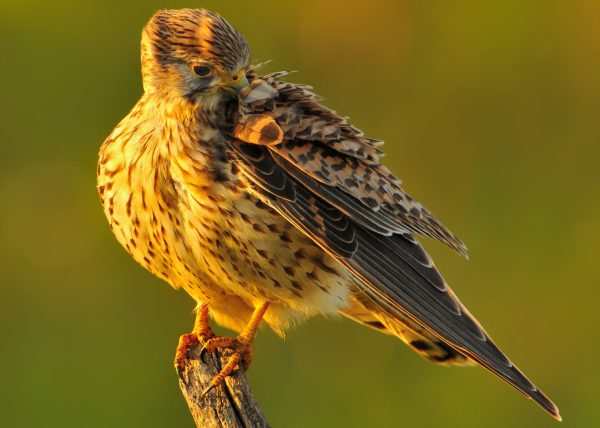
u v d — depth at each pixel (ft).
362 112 50.67
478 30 51.29
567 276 49.32
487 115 51.29
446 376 46.03
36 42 50.01
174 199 31.50
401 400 45.68
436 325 31.27
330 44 50.57
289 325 33.09
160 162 31.50
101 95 49.75
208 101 31.60
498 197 50.75
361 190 31.96
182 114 31.42
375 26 50.57
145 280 47.14
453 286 48.93
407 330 33.94
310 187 31.42
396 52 50.78
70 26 50.03
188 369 31.50
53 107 49.73
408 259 31.96
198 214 31.27
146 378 46.03
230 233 31.30
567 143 51.39
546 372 48.11
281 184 31.22
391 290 31.42
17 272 48.06
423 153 50.83
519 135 51.47
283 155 31.40
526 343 48.34
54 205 49.03
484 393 45.88
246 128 31.30
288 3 50.65
